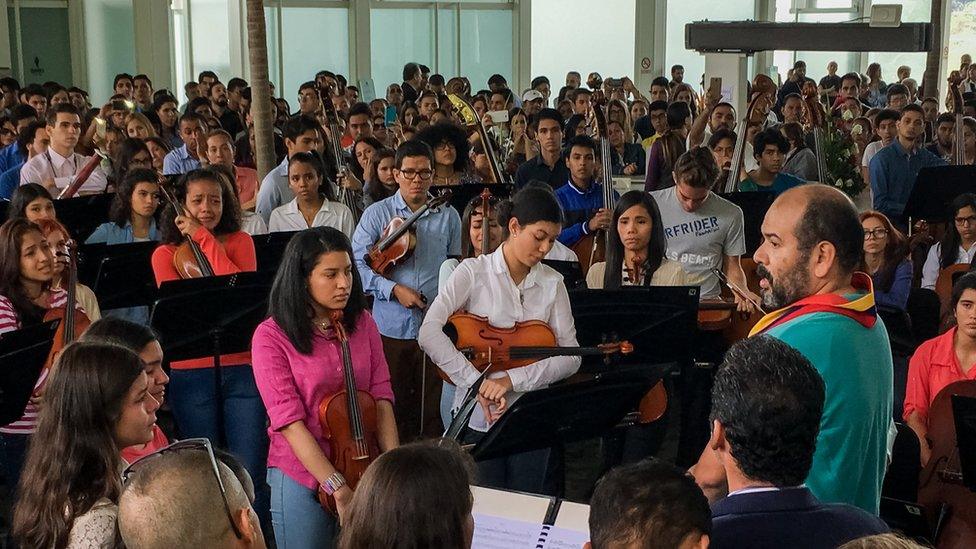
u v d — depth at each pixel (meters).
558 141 7.88
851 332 2.46
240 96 13.38
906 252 5.74
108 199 6.93
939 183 7.42
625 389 3.61
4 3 16.95
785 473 2.11
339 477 3.40
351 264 3.58
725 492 2.53
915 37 8.80
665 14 21.52
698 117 9.85
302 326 3.49
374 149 7.91
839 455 2.45
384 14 19.89
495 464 4.05
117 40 18.09
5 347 3.83
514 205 3.96
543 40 21.36
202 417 4.77
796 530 2.09
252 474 4.83
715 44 9.60
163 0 18.00
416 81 15.27
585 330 4.34
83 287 4.83
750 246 6.46
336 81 14.63
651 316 4.37
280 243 5.84
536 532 2.69
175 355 4.53
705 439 5.24
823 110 8.63
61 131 7.85
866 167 9.65
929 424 4.11
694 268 5.50
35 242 4.46
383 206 5.54
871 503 2.56
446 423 4.23
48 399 2.79
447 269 4.68
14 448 4.29
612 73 21.70
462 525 2.11
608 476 2.08
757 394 2.10
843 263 2.54
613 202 6.32
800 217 2.54
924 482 3.99
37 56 17.69
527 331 4.00
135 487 2.14
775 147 7.27
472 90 20.89
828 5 22.19
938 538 3.90
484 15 20.72
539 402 3.40
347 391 3.54
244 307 4.54
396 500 2.06
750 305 5.12
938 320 6.07
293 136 7.36
